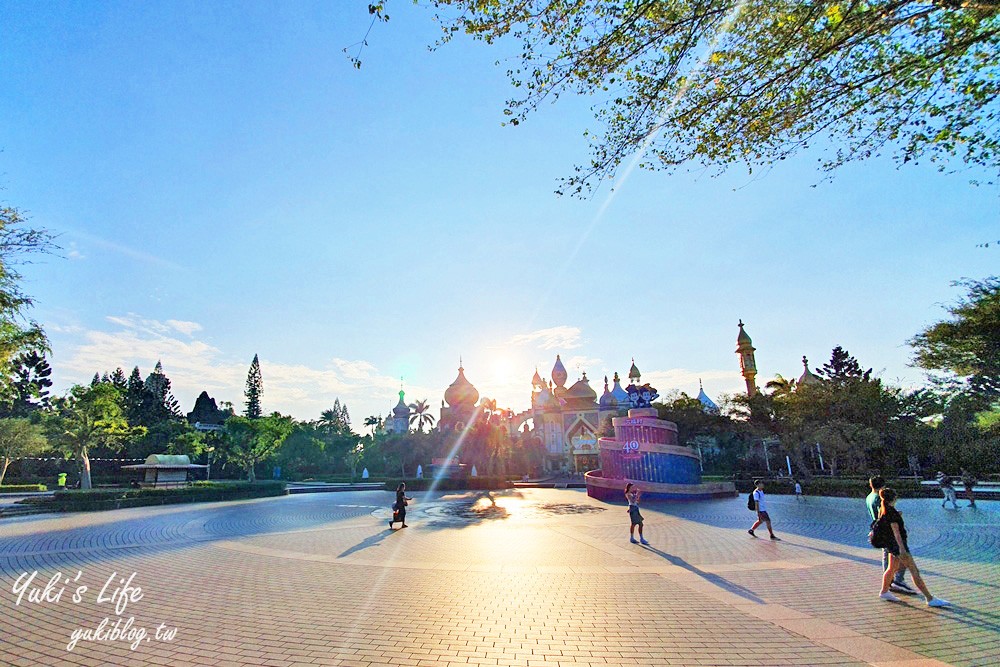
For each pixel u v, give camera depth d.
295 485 52.28
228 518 21.84
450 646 6.75
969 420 33.88
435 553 13.47
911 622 7.55
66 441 40.22
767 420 43.97
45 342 19.97
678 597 9.05
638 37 7.02
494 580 10.39
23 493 38.59
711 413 55.19
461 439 50.72
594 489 32.78
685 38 6.88
